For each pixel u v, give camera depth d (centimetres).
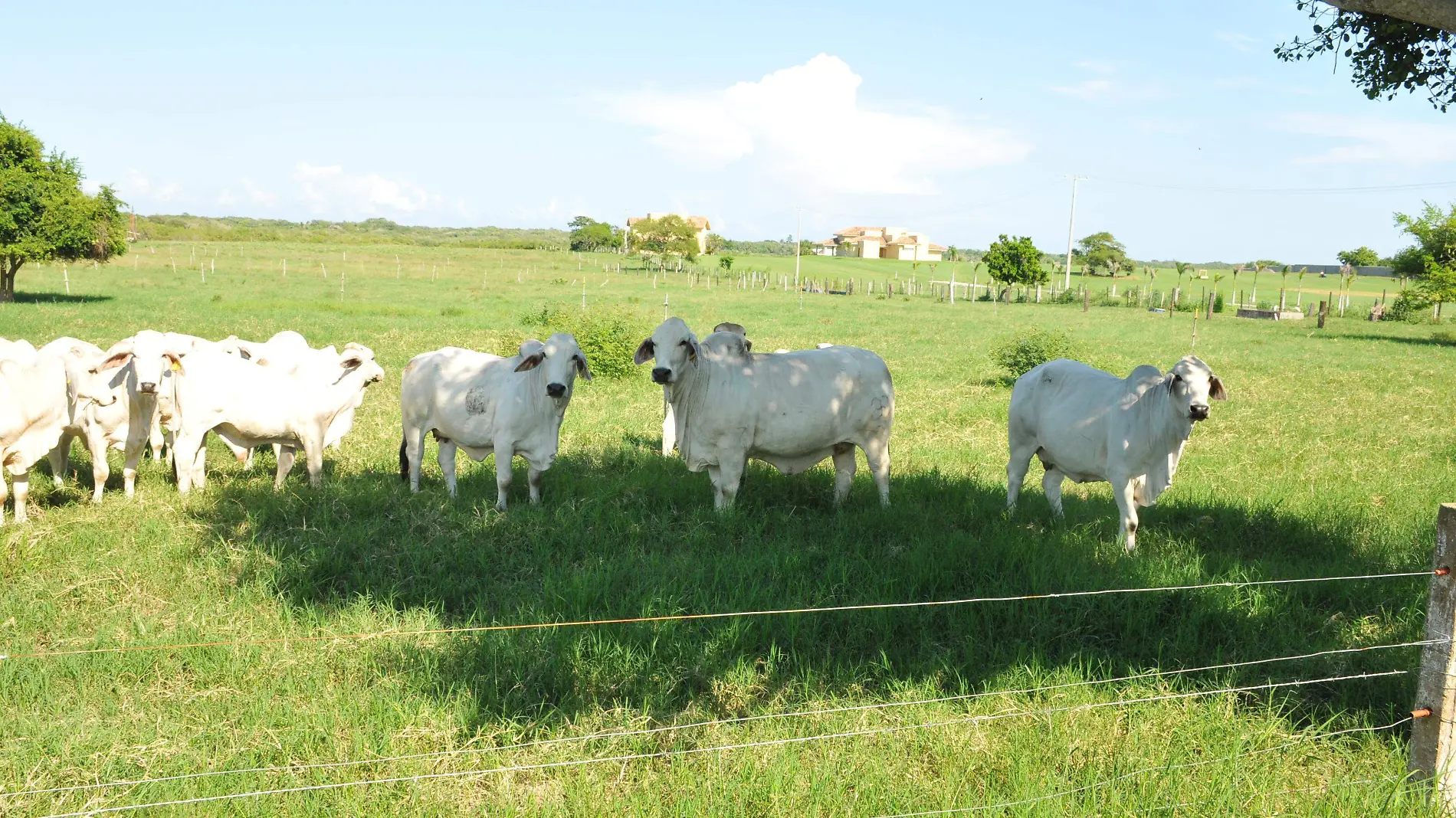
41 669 520
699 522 820
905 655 579
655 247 10394
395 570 684
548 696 523
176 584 661
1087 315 4803
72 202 3853
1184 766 453
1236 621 615
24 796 414
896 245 15312
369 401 1565
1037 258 6072
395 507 846
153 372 844
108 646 553
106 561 686
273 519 796
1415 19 596
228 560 700
